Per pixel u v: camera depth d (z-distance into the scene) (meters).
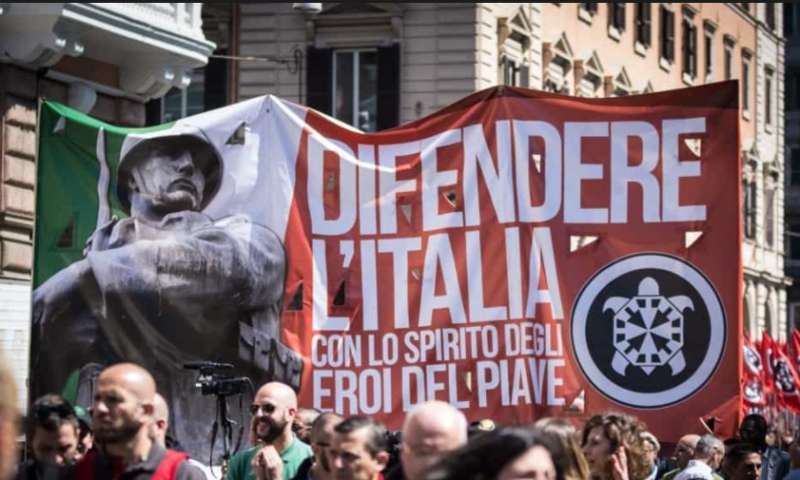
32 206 29.17
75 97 29.92
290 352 14.58
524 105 14.14
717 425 13.82
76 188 15.05
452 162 14.28
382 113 51.38
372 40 51.38
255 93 51.88
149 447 10.01
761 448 20.02
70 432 11.86
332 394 14.48
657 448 13.82
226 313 14.80
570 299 14.03
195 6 31.33
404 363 14.34
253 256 14.66
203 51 31.53
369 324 14.43
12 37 28.05
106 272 14.99
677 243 13.96
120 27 28.98
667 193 13.99
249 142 14.70
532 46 56.09
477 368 14.16
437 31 51.12
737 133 13.91
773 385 40.81
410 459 8.24
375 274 14.43
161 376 14.92
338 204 14.55
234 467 13.52
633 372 13.95
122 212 14.97
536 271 14.06
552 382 14.02
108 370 9.99
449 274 14.24
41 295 15.10
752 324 81.00
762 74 84.06
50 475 10.20
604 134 14.06
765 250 83.69
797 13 101.69
